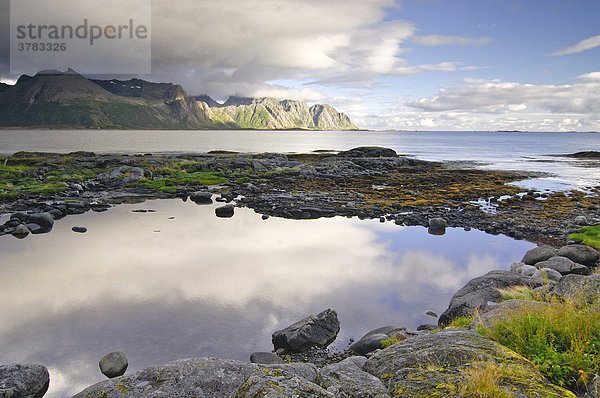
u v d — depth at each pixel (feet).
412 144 563.07
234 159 196.95
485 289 41.86
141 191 124.77
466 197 118.83
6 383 25.34
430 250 66.33
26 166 159.22
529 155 328.29
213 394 16.88
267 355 32.17
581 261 54.29
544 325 21.58
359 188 136.36
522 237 75.10
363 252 64.80
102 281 49.96
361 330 38.42
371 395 16.28
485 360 18.21
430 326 37.55
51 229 77.46
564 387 17.11
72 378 29.63
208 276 52.44
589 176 175.22
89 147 367.04
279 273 54.08
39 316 40.09
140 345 34.73
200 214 93.91
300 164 213.05
